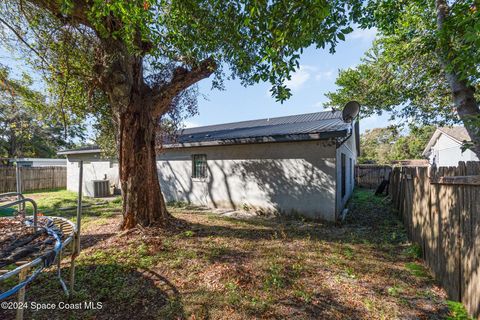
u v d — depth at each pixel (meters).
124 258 3.81
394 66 5.41
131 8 2.97
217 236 5.01
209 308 2.56
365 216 7.23
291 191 7.05
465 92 2.76
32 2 3.66
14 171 13.10
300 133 6.38
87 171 13.53
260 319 2.39
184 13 3.34
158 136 6.91
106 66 4.43
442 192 3.00
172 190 10.14
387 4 4.16
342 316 2.42
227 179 8.43
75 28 4.07
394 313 2.46
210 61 5.13
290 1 2.19
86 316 2.47
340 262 3.74
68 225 3.07
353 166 13.37
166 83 5.57
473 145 2.42
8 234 2.52
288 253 4.09
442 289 2.95
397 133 6.80
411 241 4.66
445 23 2.54
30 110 7.28
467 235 2.41
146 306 2.62
